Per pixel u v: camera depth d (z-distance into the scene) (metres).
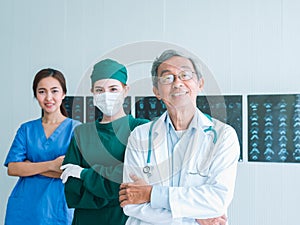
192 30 2.62
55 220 2.46
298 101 2.43
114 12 2.78
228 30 2.56
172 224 1.46
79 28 2.85
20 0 2.97
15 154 2.54
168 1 2.67
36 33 2.93
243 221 2.51
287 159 2.44
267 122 2.48
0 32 2.99
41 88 2.64
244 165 2.51
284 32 2.47
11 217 2.54
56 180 2.47
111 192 1.93
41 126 2.60
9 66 2.97
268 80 2.48
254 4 2.52
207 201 1.42
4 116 2.96
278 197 2.46
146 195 1.47
